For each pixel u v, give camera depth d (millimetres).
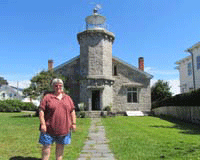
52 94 4746
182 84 28109
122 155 6086
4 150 6664
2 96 53844
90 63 22562
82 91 22453
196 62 23531
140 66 28203
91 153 6457
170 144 7566
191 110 15891
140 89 24938
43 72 21719
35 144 7617
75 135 9820
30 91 20953
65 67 25141
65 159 5676
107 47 23516
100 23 24688
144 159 5633
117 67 25109
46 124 4488
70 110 4797
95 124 14594
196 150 6605
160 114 23094
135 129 11875
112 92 24438
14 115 24484
